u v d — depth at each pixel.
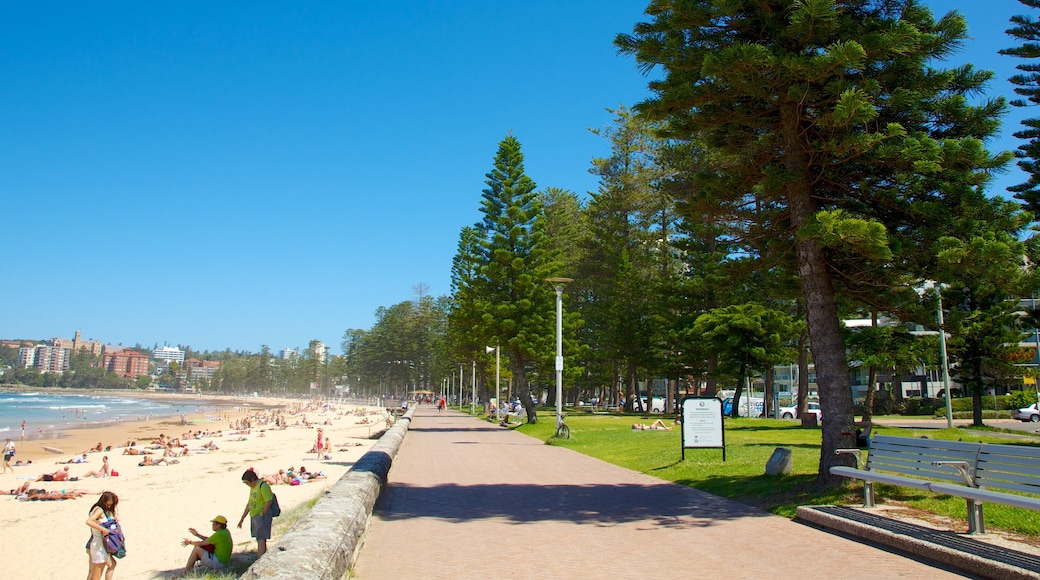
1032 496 7.30
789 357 34.00
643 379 53.03
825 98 8.82
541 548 6.77
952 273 8.43
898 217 9.20
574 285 52.78
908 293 9.77
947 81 8.92
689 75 9.53
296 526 5.47
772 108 9.24
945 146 8.07
